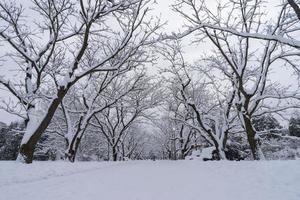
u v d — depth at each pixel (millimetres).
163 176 10945
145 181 9695
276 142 29812
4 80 15797
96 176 11438
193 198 6711
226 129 25609
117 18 18703
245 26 21156
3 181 9789
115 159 33188
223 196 6762
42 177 11414
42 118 15438
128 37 18062
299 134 30953
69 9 17297
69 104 29953
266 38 14703
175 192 7500
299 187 6812
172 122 42781
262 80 21547
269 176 8320
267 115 26594
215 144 25047
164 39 19250
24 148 14742
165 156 57062
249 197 6500
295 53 20031
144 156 65125
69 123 23625
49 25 18359
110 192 7723
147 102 33594
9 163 12258
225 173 10148
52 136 32875
